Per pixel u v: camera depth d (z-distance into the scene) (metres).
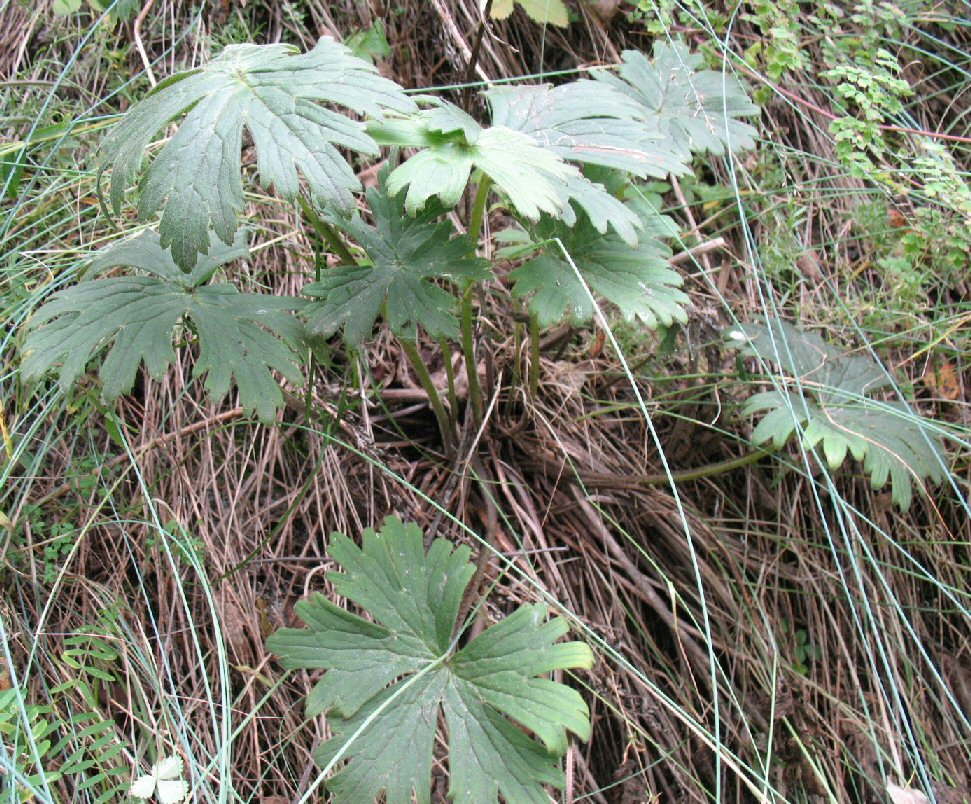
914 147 2.75
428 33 2.70
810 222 2.77
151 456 2.05
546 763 1.43
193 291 1.65
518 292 1.80
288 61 1.47
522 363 2.28
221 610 1.89
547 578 2.07
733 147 2.13
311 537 2.05
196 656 1.85
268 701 1.84
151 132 1.39
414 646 1.56
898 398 2.42
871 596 2.29
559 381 2.36
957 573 2.39
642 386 2.39
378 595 1.58
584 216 1.92
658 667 2.14
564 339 2.26
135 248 1.72
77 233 2.20
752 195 2.62
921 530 2.41
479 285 2.26
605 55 2.88
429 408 2.26
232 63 1.49
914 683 2.26
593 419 2.37
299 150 1.36
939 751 2.21
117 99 2.49
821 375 2.22
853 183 2.85
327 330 1.62
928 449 2.02
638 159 1.78
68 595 1.85
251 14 2.69
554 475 2.23
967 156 2.97
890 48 3.02
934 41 2.88
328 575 1.57
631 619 2.16
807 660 2.26
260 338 1.59
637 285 1.84
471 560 2.01
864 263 2.65
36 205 2.18
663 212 2.66
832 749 2.10
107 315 1.57
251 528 2.04
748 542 2.35
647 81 2.23
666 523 2.25
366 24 2.66
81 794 1.59
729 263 2.59
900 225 2.60
